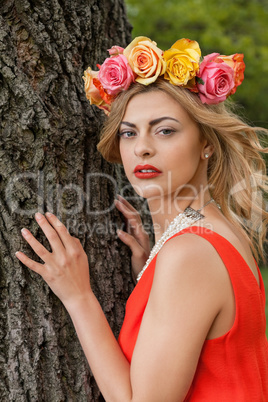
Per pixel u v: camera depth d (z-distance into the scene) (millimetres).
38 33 2049
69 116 2111
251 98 11906
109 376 1747
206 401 1751
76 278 1903
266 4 12453
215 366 1753
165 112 1856
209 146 1999
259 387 1809
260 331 1842
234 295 1720
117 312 2279
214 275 1683
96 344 1813
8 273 1990
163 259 1717
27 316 2008
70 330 2094
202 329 1643
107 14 2611
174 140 1872
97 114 2279
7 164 1983
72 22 2189
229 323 1730
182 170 1896
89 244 2188
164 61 1836
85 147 2219
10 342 1987
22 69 2021
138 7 11711
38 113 1992
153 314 1673
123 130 1945
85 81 2098
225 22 11969
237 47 11383
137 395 1620
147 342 1646
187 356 1615
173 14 11578
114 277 2297
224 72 1884
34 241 1919
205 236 1746
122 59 1895
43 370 2021
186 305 1637
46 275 1899
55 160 2057
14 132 1979
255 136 2068
